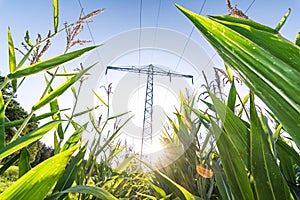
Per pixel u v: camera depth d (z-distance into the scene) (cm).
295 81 19
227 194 57
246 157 47
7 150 39
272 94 20
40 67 56
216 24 23
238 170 47
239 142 47
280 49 20
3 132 56
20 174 60
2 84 52
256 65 21
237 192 48
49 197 46
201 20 24
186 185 100
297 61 19
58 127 90
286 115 19
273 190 38
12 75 54
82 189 44
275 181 38
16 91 62
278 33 23
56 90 60
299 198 52
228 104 68
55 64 57
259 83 21
